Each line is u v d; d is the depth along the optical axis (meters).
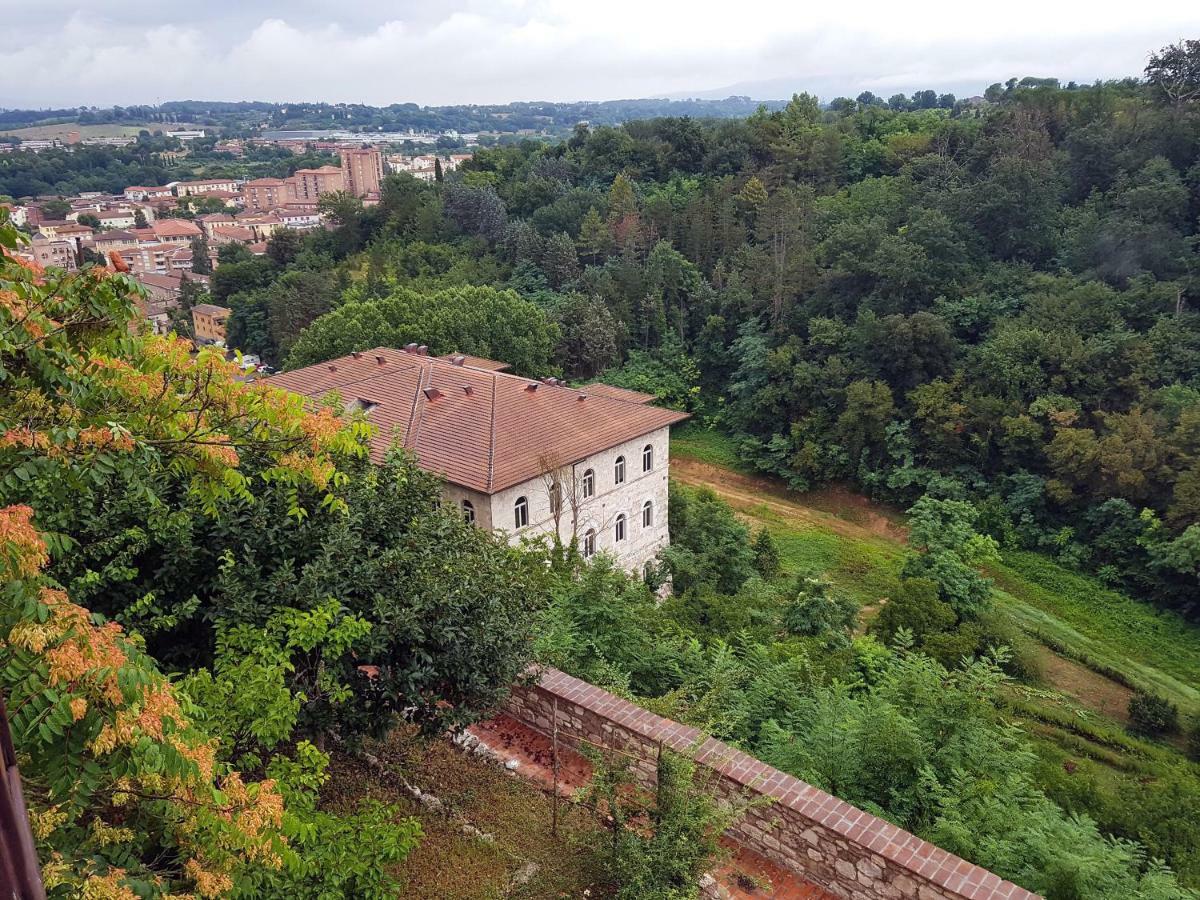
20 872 3.21
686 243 65.81
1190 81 59.91
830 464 47.50
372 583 9.49
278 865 6.23
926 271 49.19
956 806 9.84
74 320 6.59
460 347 46.66
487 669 10.06
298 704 7.91
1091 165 56.91
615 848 8.11
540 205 78.88
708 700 11.20
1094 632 35.94
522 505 27.55
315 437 8.01
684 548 32.97
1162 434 38.78
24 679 4.74
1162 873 10.41
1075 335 43.09
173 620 8.73
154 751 5.12
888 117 81.62
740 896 8.84
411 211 81.50
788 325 53.62
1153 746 27.78
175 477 9.09
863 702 13.09
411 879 9.16
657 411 33.31
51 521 8.20
